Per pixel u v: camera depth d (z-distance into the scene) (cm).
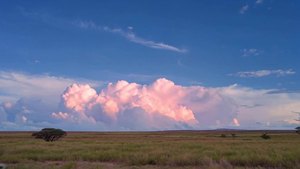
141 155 3028
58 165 2706
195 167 2583
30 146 4344
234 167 2495
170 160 2775
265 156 2728
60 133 8500
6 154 3400
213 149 3838
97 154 3275
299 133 14075
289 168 2478
